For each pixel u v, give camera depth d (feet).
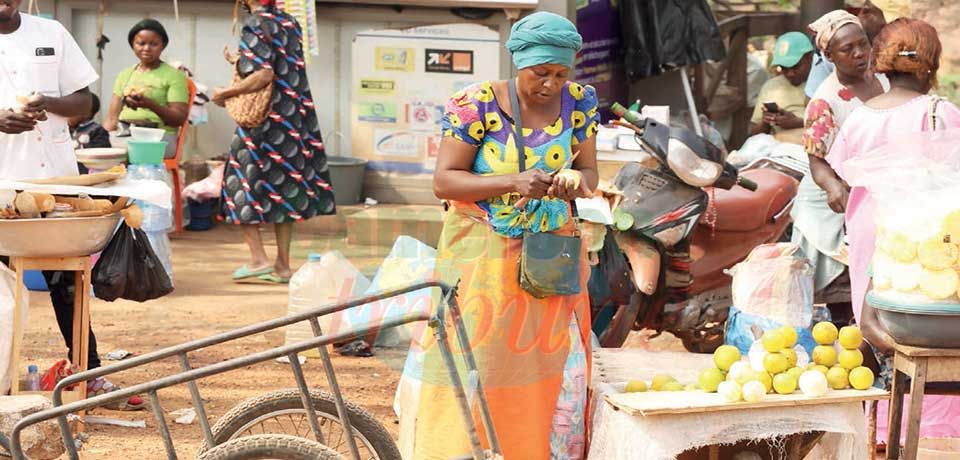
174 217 34.65
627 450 13.53
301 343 11.91
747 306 16.31
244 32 28.55
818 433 14.16
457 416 14.17
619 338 18.65
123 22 35.29
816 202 20.01
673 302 19.01
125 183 18.30
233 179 28.91
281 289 28.40
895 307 13.78
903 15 30.58
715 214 19.02
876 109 16.10
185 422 18.47
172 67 32.40
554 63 13.44
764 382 13.76
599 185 17.67
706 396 13.92
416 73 34.63
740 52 40.14
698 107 39.47
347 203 34.96
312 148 29.43
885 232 13.98
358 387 20.45
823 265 20.18
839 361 14.30
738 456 14.11
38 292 27.14
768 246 16.58
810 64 31.32
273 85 28.60
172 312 25.76
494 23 33.83
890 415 14.61
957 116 15.69
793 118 30.45
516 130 13.97
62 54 18.94
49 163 18.90
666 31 34.78
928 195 13.58
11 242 17.04
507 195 14.03
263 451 11.69
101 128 27.89
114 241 18.52
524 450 14.21
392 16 34.42
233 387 20.38
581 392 14.57
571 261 13.97
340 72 35.19
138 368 21.26
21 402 15.72
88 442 17.46
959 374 13.88
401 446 15.42
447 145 14.05
